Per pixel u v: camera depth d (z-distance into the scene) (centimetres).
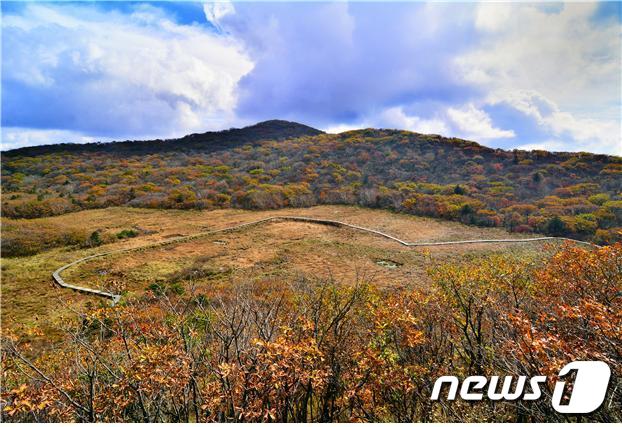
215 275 2672
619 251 800
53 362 628
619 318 468
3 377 543
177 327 579
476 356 656
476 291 770
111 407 517
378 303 707
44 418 495
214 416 465
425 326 732
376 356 514
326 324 652
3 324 1536
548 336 450
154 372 472
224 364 456
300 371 457
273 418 417
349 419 519
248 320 609
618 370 426
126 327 599
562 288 777
